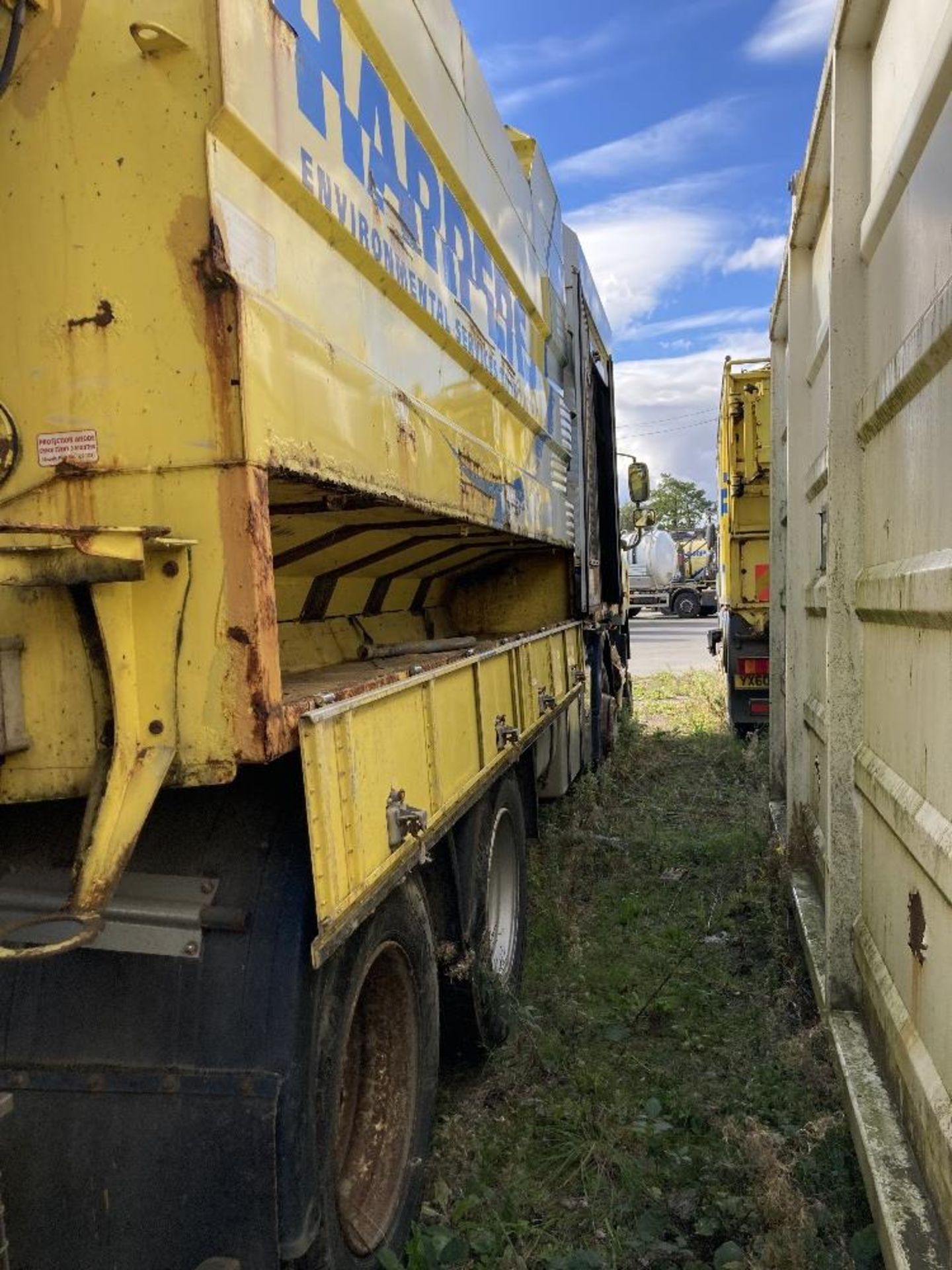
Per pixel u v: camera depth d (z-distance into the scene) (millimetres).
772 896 4926
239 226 1859
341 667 3502
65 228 1809
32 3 1794
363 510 2889
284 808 2100
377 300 2713
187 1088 1920
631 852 6086
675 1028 3824
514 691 4156
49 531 1620
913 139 2346
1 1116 1922
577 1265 2461
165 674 1775
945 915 2172
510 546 5285
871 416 2939
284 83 2070
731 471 9391
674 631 30172
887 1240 2170
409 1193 2545
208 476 1769
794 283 4750
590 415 7238
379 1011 2562
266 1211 1887
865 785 3055
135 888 2016
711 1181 2854
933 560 2242
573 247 6879
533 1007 3904
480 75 4039
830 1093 3088
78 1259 1940
